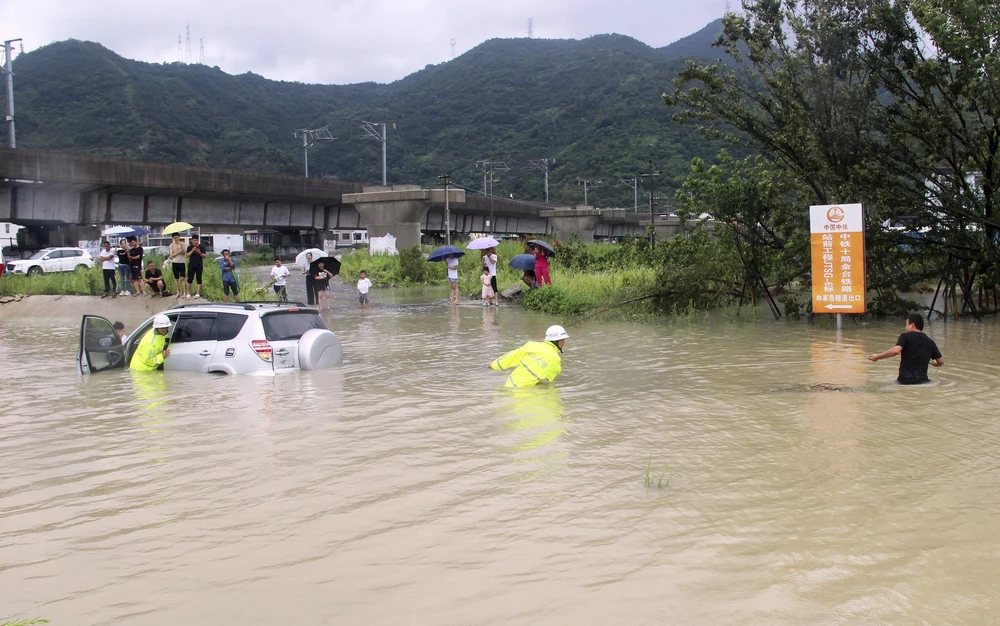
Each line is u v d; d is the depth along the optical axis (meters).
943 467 5.65
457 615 3.59
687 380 9.52
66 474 5.87
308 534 4.59
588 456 6.13
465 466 5.90
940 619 3.49
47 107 105.62
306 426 7.29
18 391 9.52
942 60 15.68
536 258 23.72
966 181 16.39
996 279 15.65
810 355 11.44
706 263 18.12
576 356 11.91
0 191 37.91
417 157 147.88
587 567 4.07
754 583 3.86
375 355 12.41
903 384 8.87
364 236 92.44
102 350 11.01
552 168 125.81
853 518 4.68
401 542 4.45
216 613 3.64
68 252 39.00
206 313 10.81
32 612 3.70
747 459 5.95
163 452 6.44
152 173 42.34
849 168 16.36
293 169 120.56
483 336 15.12
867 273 16.53
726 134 18.66
